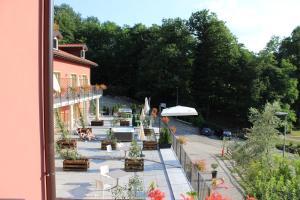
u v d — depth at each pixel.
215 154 27.39
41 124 4.07
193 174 13.18
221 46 50.91
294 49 57.34
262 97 48.56
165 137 20.47
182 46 50.72
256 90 47.59
